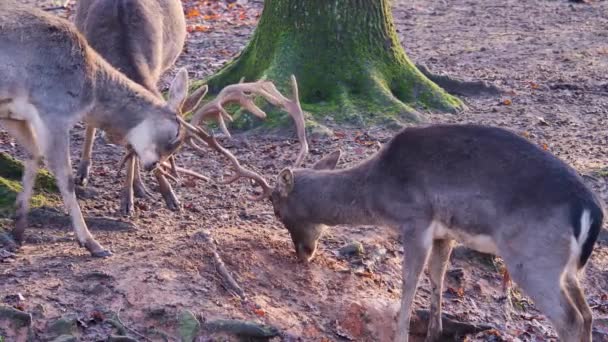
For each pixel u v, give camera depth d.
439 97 18.17
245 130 16.67
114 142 12.34
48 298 10.08
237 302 10.65
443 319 11.70
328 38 17.81
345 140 16.27
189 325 9.99
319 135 16.28
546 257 9.84
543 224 9.81
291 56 17.73
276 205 11.69
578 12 27.84
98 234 11.91
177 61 21.53
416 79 18.30
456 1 29.62
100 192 13.56
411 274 10.60
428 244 10.56
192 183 14.12
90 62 11.60
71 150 15.53
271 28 18.12
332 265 11.95
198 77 20.11
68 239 11.86
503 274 12.85
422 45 23.77
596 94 19.55
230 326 10.14
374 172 10.91
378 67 17.98
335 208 11.23
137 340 9.72
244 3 28.48
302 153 12.15
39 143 11.24
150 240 11.80
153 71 13.98
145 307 10.14
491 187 10.09
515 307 12.80
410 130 10.80
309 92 17.66
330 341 10.73
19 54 11.07
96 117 11.83
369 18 18.03
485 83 19.41
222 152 11.99
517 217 9.93
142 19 13.95
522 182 9.98
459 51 23.09
